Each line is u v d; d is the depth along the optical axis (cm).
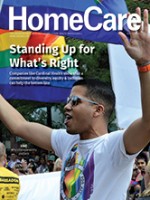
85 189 245
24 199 527
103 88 258
